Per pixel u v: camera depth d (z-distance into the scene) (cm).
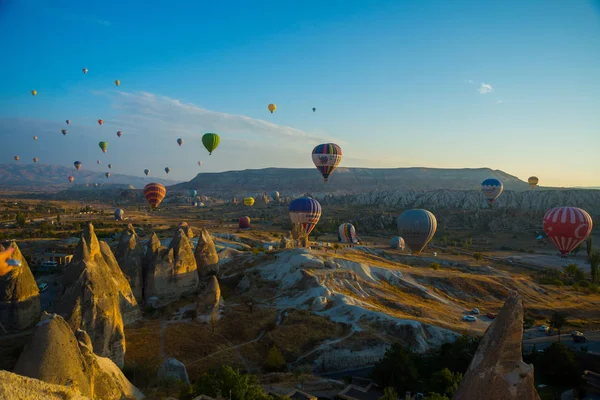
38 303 4362
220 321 4897
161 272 5300
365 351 4466
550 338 5084
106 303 3672
